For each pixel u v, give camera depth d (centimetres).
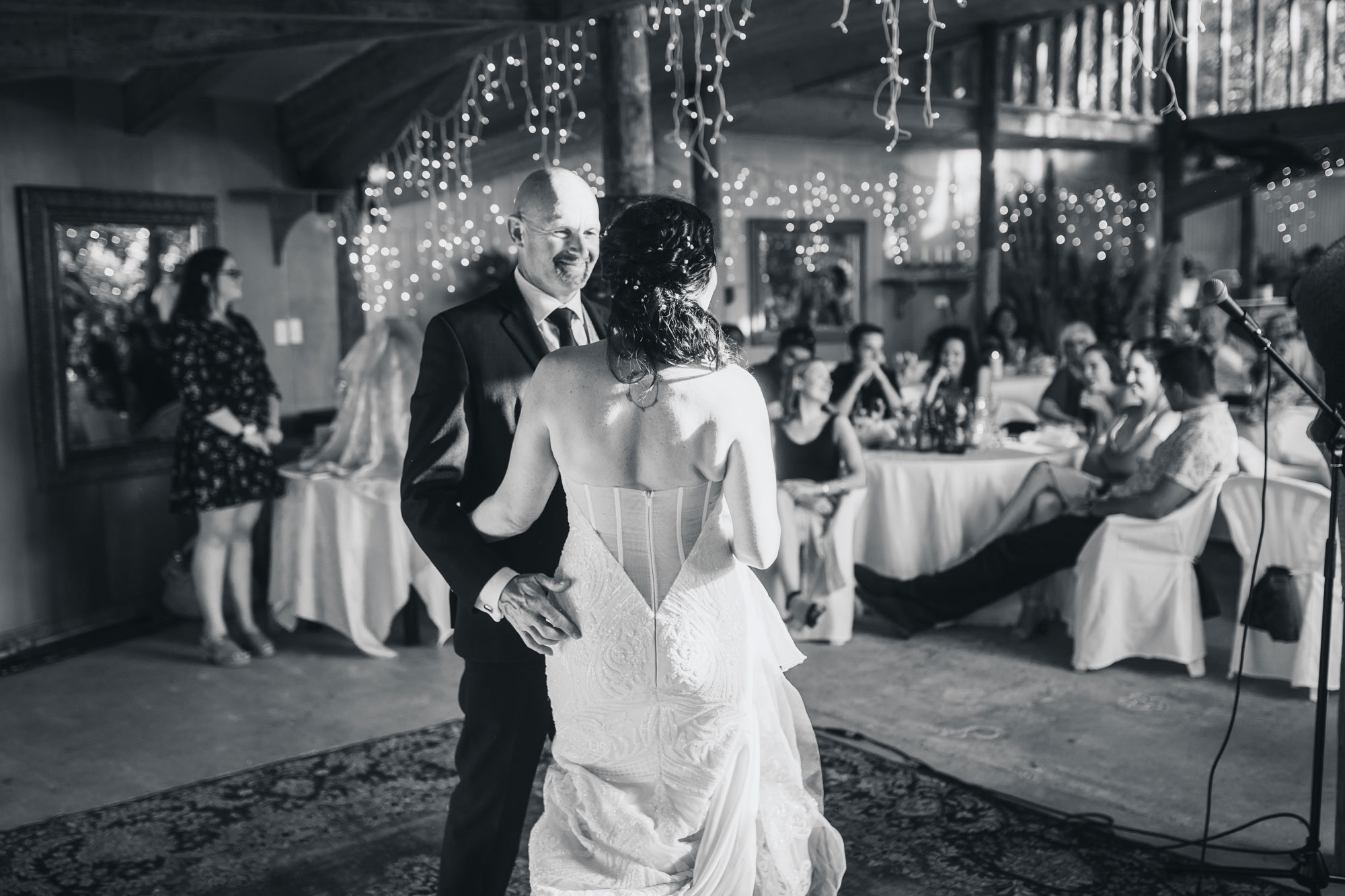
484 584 208
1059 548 489
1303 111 1319
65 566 566
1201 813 333
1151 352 554
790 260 1209
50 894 299
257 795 360
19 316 546
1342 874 294
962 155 1364
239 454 502
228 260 511
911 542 530
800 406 530
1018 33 1282
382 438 513
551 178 238
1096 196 1490
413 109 670
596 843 200
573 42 686
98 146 589
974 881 294
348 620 509
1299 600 424
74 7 407
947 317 1349
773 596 526
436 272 892
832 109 1095
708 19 705
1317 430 287
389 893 297
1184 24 1387
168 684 478
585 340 252
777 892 214
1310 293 286
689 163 1012
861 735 397
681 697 197
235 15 423
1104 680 454
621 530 196
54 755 401
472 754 238
